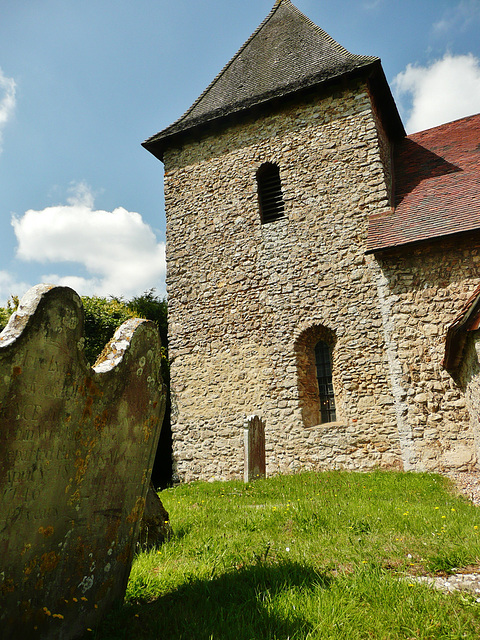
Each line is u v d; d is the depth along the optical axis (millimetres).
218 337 11414
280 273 11102
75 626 2414
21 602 2109
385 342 9703
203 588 2883
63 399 2334
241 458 10531
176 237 12516
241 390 10883
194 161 12875
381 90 11883
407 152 12750
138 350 2947
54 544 2314
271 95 11969
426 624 2316
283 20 14875
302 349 10750
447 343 7184
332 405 10469
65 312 2330
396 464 9148
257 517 4773
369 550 3490
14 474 2066
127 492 2916
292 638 2244
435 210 9703
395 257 9641
